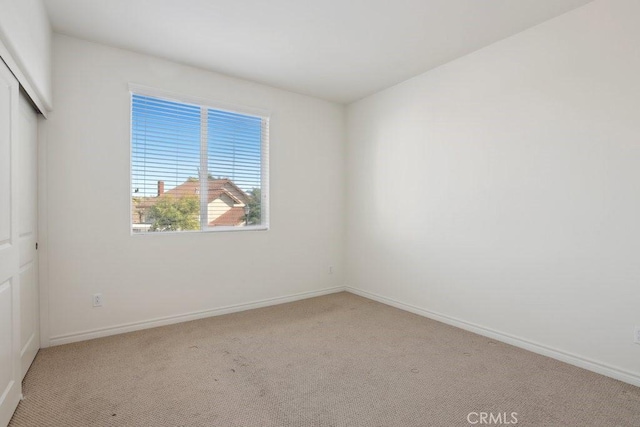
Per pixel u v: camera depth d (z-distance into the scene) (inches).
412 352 102.3
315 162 165.9
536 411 72.7
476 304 118.7
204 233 133.1
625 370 85.0
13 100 70.6
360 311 143.3
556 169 97.3
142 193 121.3
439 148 130.6
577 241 93.4
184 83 127.6
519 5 91.1
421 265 138.3
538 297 101.7
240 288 142.9
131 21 98.5
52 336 104.3
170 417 69.9
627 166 84.4
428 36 108.0
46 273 102.6
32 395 77.2
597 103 89.2
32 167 95.4
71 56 106.4
